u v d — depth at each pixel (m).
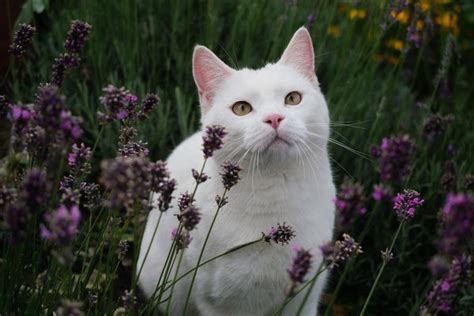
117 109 0.73
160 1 1.21
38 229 0.89
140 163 0.69
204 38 1.18
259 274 0.85
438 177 1.08
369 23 1.20
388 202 1.08
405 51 1.16
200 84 0.89
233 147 0.85
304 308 0.90
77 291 0.80
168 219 0.92
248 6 1.21
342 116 1.11
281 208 0.85
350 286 1.07
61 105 0.69
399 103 1.22
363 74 1.17
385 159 0.68
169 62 1.15
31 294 0.81
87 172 0.81
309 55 0.90
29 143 0.74
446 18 1.31
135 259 0.75
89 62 1.16
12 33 1.11
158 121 1.11
